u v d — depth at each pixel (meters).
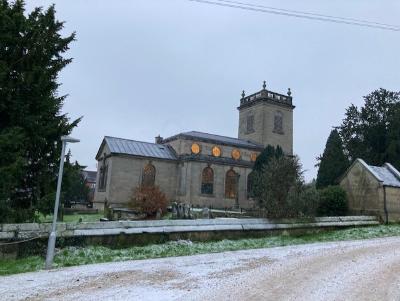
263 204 22.69
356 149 51.38
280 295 8.48
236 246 16.94
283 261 13.01
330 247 16.64
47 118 17.44
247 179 52.97
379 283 9.76
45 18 17.97
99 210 44.09
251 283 9.64
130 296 8.36
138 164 47.62
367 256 14.10
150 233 16.61
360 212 27.88
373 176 27.39
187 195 47.97
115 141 48.56
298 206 22.14
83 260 13.15
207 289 9.01
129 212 31.98
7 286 9.30
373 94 52.91
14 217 15.10
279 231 20.81
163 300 8.05
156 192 34.06
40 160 17.34
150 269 11.55
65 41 18.44
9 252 13.44
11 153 14.73
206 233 18.19
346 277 10.44
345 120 54.22
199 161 49.31
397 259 13.48
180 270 11.41
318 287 9.27
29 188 17.20
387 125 49.94
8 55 16.67
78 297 8.25
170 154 50.97
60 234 14.52
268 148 46.00
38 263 12.51
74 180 18.16
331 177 44.16
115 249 15.38
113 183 45.44
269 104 62.28
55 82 17.84
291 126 63.75
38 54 17.22
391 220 26.61
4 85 15.63
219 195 50.41
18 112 15.91
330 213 27.95
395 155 45.38
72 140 13.89
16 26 16.69
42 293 8.59
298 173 23.00
